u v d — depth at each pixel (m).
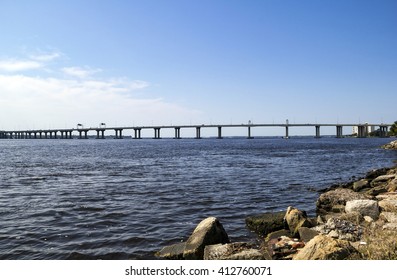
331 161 48.75
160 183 26.28
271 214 12.90
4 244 11.16
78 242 11.34
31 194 21.16
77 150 90.25
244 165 42.75
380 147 94.38
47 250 10.59
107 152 79.06
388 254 7.32
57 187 24.16
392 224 9.84
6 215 15.33
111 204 17.86
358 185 20.89
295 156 60.59
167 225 13.56
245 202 18.48
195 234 9.97
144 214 15.51
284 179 28.75
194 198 19.66
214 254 8.80
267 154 67.50
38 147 114.25
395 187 17.84
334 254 7.35
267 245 9.91
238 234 12.22
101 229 12.92
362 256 7.46
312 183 26.25
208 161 49.94
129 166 41.91
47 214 15.52
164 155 66.25
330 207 14.74
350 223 10.22
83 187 24.16
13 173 33.88
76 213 15.71
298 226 11.10
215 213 15.83
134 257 9.97
